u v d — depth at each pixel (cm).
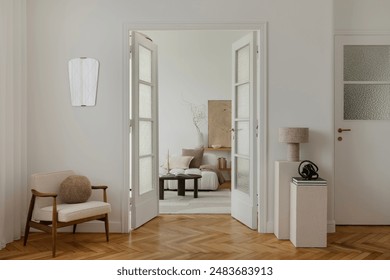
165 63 855
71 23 449
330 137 450
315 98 449
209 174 759
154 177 532
